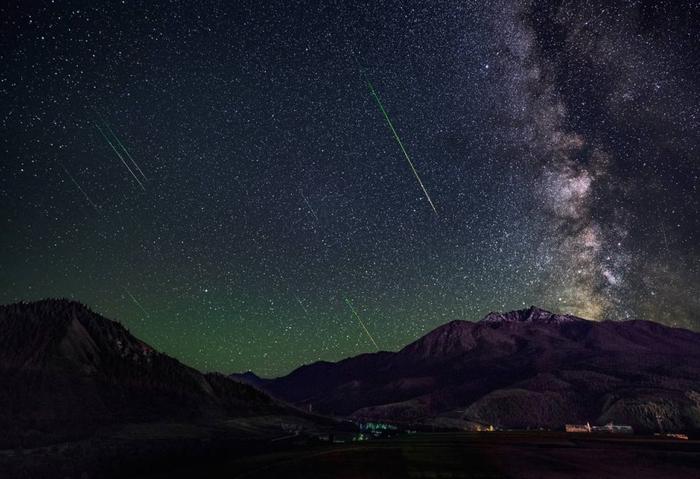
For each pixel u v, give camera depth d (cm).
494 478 2777
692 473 3103
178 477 2725
